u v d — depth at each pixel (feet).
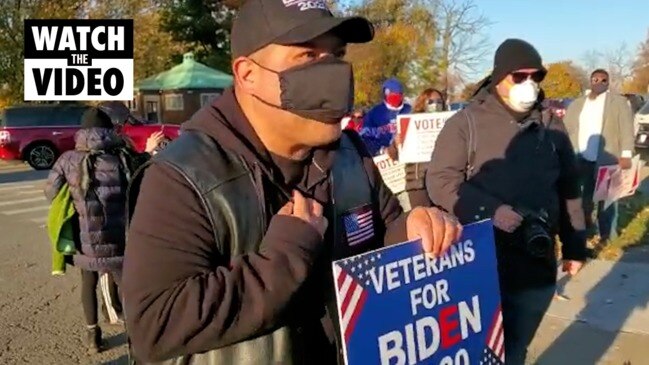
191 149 4.29
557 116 10.23
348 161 5.14
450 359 5.01
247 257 4.17
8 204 37.91
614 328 14.66
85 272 14.55
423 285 4.86
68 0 82.94
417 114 19.38
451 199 9.54
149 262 4.07
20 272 21.63
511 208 9.02
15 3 79.56
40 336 15.67
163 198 4.15
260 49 4.40
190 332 3.96
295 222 4.19
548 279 9.42
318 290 4.67
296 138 4.46
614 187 21.71
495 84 9.49
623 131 22.26
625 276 18.43
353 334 4.44
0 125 61.36
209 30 96.27
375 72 117.91
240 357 4.27
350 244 4.95
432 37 126.21
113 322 16.35
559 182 10.19
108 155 14.39
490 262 5.35
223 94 4.72
